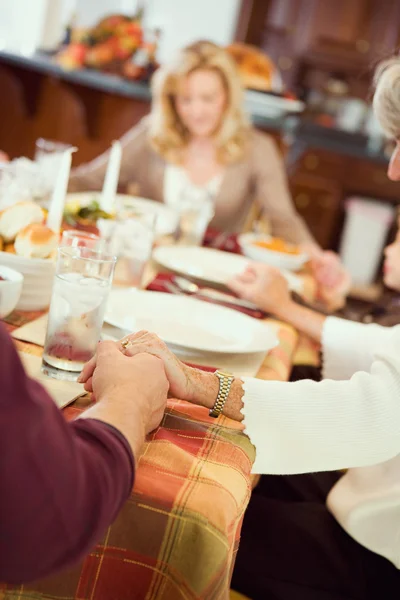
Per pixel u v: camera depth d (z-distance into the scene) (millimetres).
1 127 3955
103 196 1731
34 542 556
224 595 760
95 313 969
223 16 6012
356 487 1274
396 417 1073
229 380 1025
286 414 1026
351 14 5914
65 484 567
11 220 1191
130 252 1484
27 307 1206
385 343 1179
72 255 962
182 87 2600
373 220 5469
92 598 741
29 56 3926
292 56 6016
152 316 1297
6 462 532
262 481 1498
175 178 2693
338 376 1526
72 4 5387
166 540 733
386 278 1923
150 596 738
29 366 983
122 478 654
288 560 1260
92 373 907
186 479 795
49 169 1592
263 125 3945
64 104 3867
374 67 1393
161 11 6020
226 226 2748
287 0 5949
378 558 1248
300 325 1591
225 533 742
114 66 3918
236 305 1553
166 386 866
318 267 2123
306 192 5559
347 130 5422
